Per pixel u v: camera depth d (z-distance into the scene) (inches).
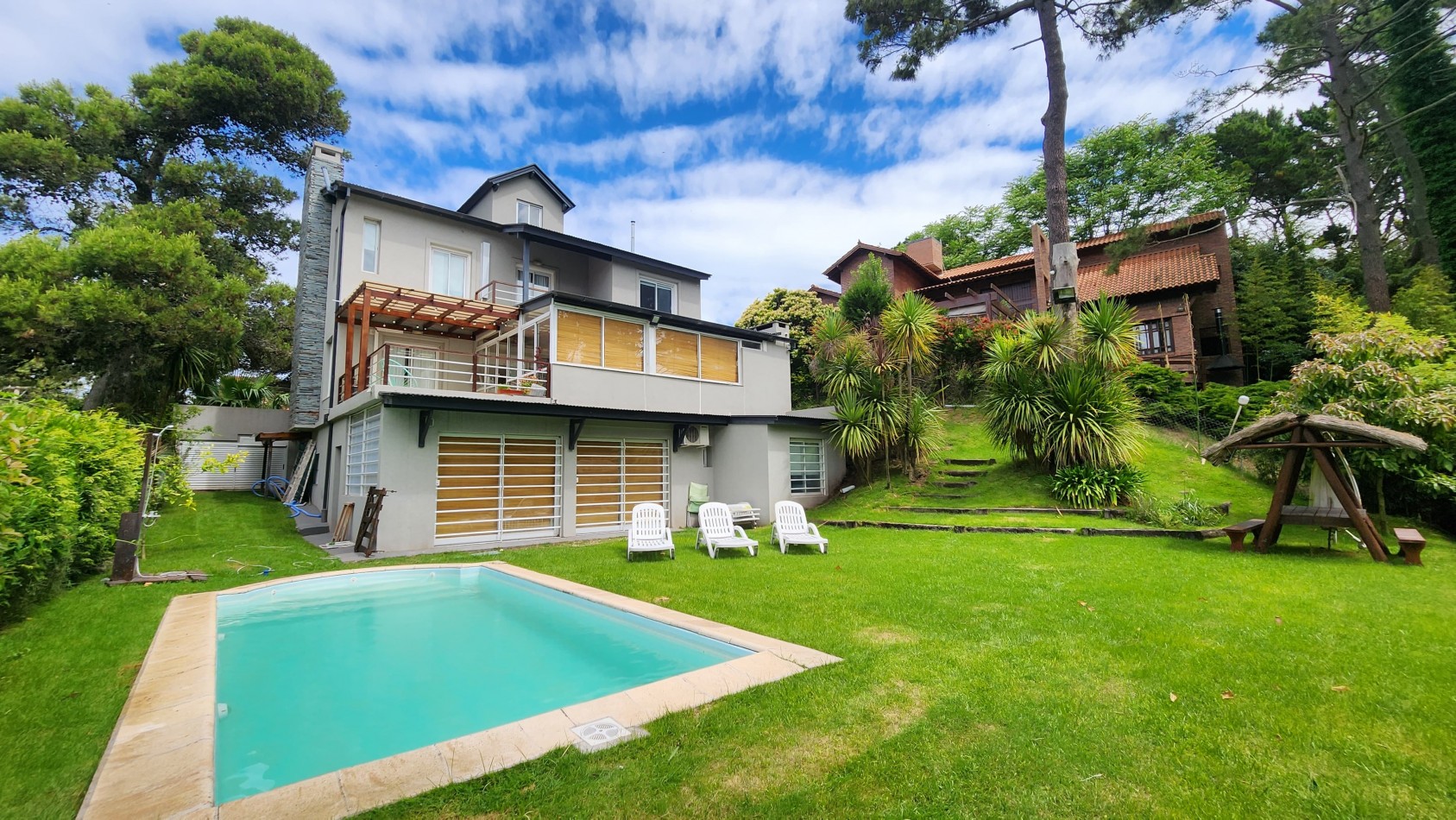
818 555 367.9
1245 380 827.4
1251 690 147.0
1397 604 219.1
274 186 916.6
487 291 678.5
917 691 149.1
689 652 209.0
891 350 586.6
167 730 133.0
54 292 516.1
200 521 513.0
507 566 353.4
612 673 195.2
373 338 617.9
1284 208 1130.0
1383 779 107.0
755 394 686.5
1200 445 576.7
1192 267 854.5
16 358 531.2
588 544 450.9
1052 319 525.7
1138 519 417.1
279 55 847.7
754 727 129.8
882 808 100.4
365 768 112.8
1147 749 119.4
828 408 668.1
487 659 209.5
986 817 98.1
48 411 239.1
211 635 207.9
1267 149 1086.4
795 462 600.7
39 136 708.7
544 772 111.4
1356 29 597.6
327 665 203.9
